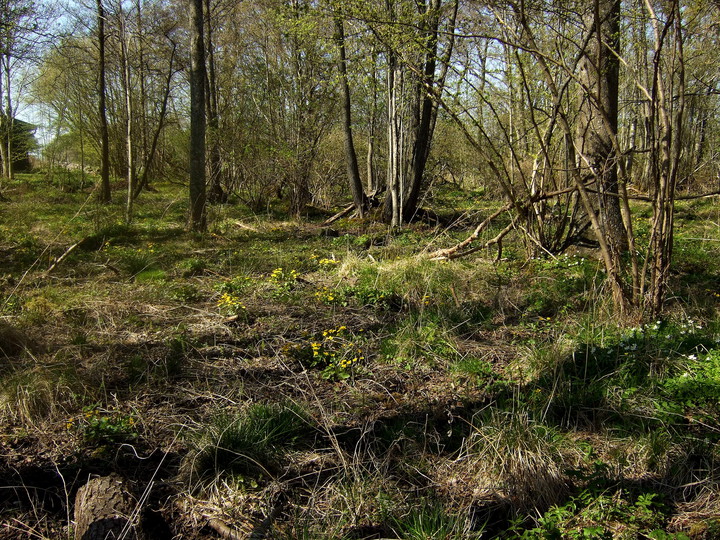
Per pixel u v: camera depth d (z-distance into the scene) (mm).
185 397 4141
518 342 5188
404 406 4094
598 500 2971
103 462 3350
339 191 21969
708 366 4117
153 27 18391
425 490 3221
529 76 8180
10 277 7207
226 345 5074
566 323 5477
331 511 3035
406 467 3389
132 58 19688
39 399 3842
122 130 27625
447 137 18766
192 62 12070
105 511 2783
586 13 6332
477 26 7305
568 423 3783
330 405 4090
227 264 8742
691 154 16406
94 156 28703
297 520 2914
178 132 21391
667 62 5387
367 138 19516
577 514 2979
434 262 7449
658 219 5055
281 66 17625
